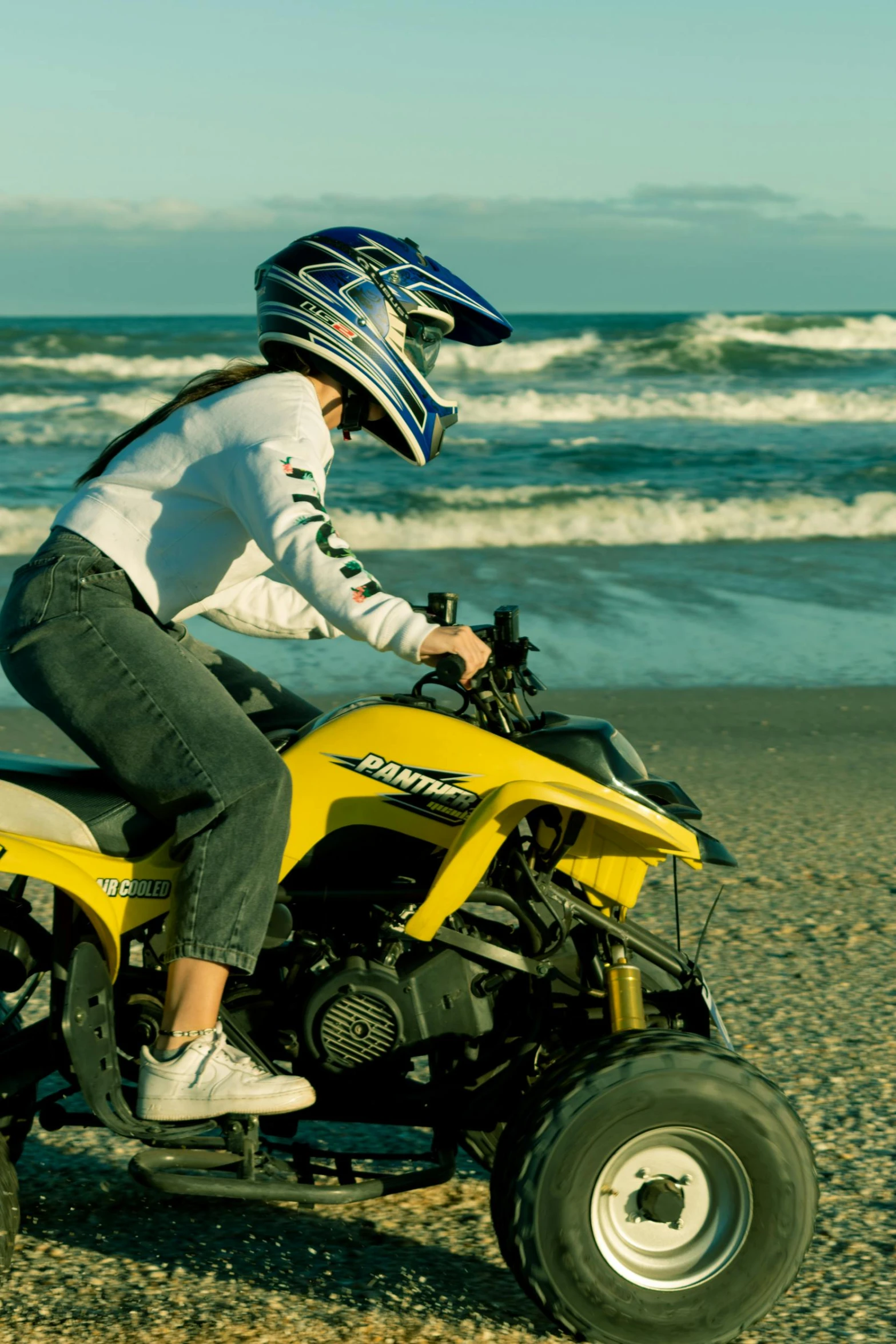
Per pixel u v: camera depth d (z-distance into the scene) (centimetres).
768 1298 323
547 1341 328
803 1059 480
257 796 331
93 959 335
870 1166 409
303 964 356
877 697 1059
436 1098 353
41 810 340
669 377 4825
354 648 1196
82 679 333
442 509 1948
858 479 2353
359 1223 386
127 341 5362
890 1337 329
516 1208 317
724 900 648
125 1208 394
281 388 343
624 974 344
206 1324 332
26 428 3125
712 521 1925
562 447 2812
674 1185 325
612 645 1220
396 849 353
